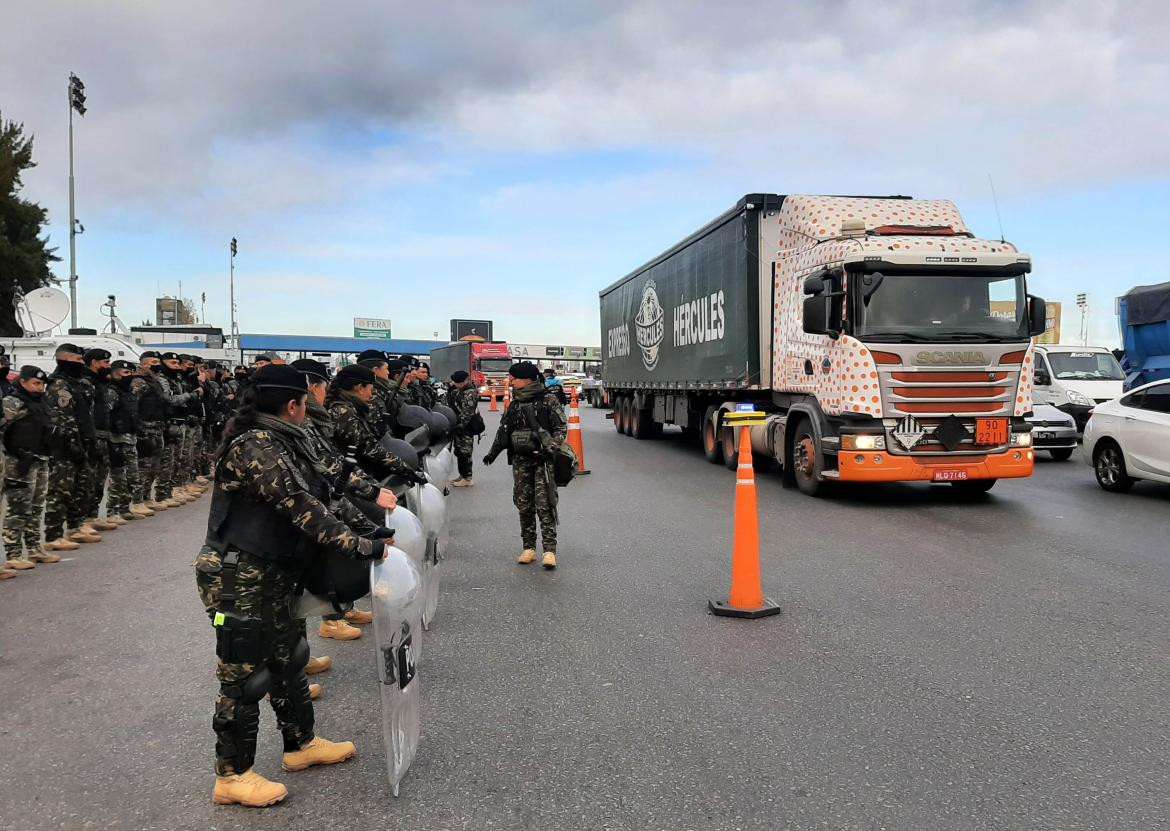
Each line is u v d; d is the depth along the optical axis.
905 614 5.59
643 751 3.62
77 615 5.86
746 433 5.69
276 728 3.99
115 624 5.65
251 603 3.12
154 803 3.25
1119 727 3.79
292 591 3.28
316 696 4.35
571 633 5.30
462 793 3.28
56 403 7.84
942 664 4.63
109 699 4.35
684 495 11.20
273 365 3.21
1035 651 4.82
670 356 17.28
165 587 6.64
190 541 8.46
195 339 48.34
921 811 3.08
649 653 4.90
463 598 6.15
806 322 10.16
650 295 19.02
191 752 3.72
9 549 7.16
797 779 3.34
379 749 3.73
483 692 4.33
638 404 20.92
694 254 15.37
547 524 7.04
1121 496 10.76
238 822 3.10
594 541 8.17
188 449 11.45
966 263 9.67
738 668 4.62
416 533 4.20
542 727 3.89
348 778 3.44
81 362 8.19
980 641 5.01
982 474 9.70
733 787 3.29
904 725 3.84
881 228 10.48
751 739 3.72
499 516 9.76
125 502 9.54
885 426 9.59
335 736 3.87
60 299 18.89
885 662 4.68
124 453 9.38
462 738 3.79
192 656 5.01
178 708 4.23
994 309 9.84
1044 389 18.06
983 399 9.67
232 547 3.12
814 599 5.97
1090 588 6.20
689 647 4.99
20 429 7.14
